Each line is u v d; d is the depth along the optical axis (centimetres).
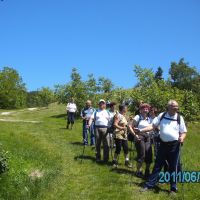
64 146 1762
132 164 1430
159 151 1125
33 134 2058
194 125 3347
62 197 1085
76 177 1264
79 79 3681
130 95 2094
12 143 1605
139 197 1070
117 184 1188
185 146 2272
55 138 1980
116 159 1395
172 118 1110
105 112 1473
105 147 1459
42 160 1398
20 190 1084
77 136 2111
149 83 2270
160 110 2056
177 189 1148
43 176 1208
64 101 3700
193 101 2173
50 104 5938
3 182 1098
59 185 1180
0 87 7375
